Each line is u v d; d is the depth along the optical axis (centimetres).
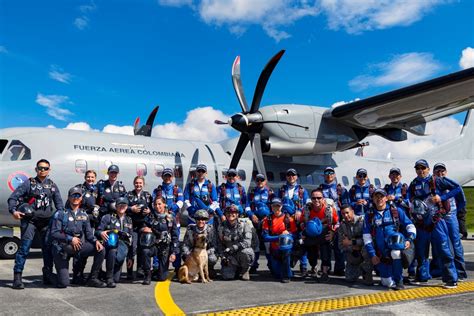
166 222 678
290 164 1333
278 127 1141
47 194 623
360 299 554
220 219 737
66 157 974
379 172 1553
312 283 686
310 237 718
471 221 3100
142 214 681
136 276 726
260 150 1141
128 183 1045
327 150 1223
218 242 726
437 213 644
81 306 503
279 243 693
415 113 1184
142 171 1072
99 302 526
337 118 1191
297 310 494
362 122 1219
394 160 1686
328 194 905
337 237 776
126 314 470
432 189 668
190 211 830
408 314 473
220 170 1203
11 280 668
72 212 620
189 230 705
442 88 1002
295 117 1165
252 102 1155
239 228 707
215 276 738
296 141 1165
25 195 616
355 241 684
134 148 1095
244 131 1138
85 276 716
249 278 720
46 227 630
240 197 867
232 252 707
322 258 712
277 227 731
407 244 625
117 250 641
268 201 859
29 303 513
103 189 715
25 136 966
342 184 1417
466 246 1366
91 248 625
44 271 633
